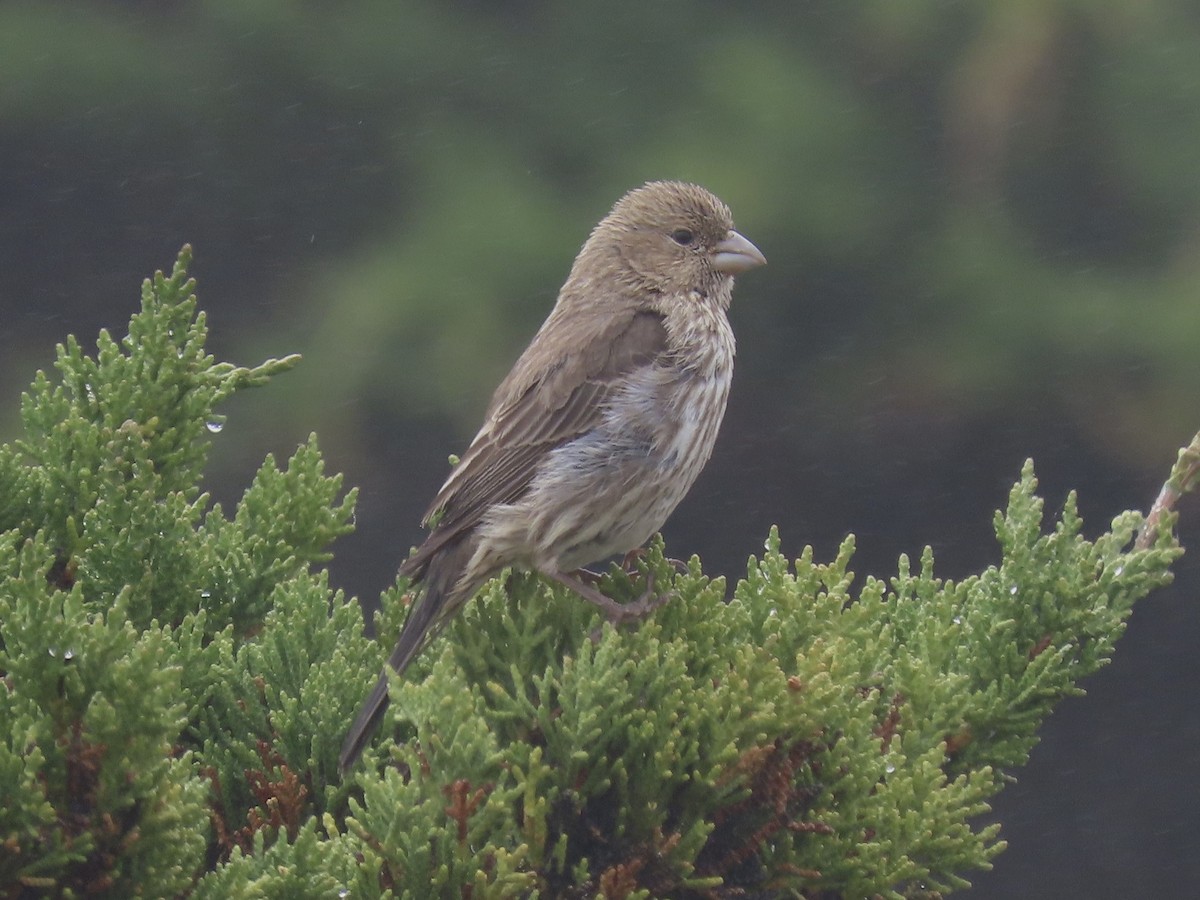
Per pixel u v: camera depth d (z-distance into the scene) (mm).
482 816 4695
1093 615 5895
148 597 5590
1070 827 14352
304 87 15711
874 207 15164
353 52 15758
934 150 15320
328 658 5648
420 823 4645
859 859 5055
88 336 15852
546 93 15602
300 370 14383
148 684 4414
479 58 15844
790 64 15492
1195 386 14594
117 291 15742
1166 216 15172
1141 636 14648
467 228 14875
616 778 4918
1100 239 15164
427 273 14641
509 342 14406
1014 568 5953
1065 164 15391
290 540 5992
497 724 5066
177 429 6098
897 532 14703
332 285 15156
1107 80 15430
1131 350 14648
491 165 15484
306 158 15656
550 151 15492
